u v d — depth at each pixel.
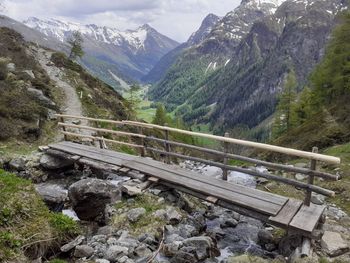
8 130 19.16
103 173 14.05
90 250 7.60
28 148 18.47
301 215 8.26
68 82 46.03
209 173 15.81
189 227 9.20
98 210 10.00
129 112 48.53
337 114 31.12
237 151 43.12
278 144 36.72
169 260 7.70
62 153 14.88
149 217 9.31
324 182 13.84
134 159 12.98
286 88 56.66
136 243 8.09
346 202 11.88
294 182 8.81
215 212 11.16
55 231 7.80
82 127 16.14
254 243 9.16
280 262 7.39
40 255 7.25
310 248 7.55
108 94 52.31
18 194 8.14
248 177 15.13
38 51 62.91
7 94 23.03
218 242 9.17
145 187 10.92
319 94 43.41
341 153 19.91
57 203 11.28
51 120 24.98
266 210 8.41
